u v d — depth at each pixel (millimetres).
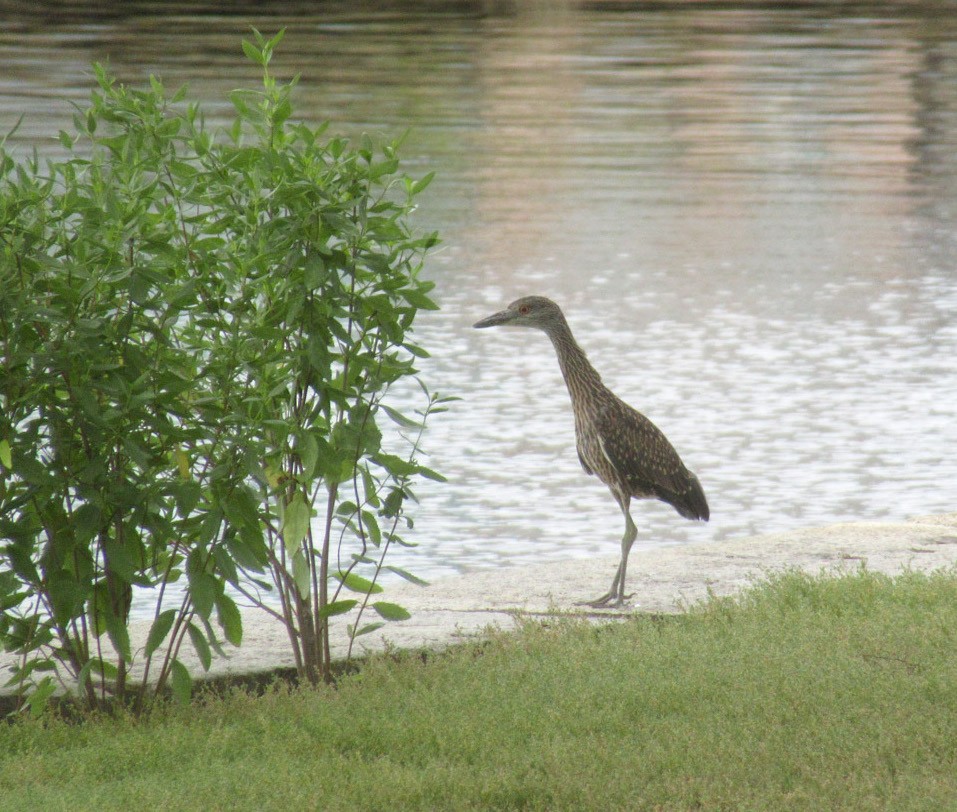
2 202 9852
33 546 10430
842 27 88875
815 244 36500
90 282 9938
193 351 11141
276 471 10844
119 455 10305
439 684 10875
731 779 8836
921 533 15719
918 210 41531
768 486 19828
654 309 29578
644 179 45500
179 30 80375
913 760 8992
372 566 16703
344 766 9312
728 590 13547
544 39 82312
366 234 10859
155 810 8586
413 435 22000
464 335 27609
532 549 17484
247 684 11312
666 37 83625
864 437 21906
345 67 68438
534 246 35469
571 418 22906
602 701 10180
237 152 10672
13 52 69688
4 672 11508
